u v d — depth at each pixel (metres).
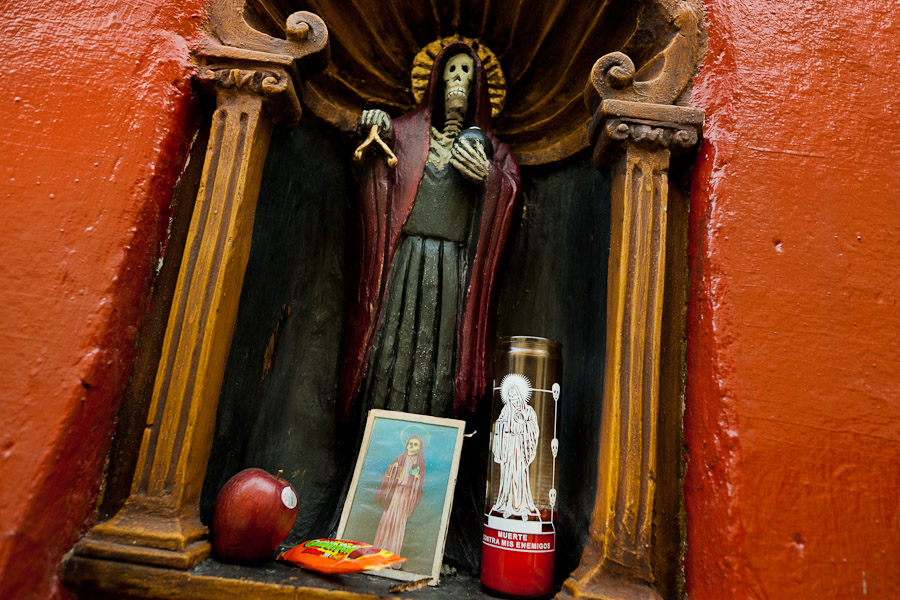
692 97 1.13
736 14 1.16
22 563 0.78
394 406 1.15
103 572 0.84
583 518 1.11
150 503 0.90
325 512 1.18
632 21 1.24
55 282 0.90
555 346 1.08
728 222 1.03
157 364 1.00
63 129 0.98
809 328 0.98
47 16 1.05
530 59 1.45
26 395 0.85
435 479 1.07
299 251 1.35
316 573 0.94
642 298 1.02
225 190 1.03
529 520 0.97
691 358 1.02
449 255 1.23
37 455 0.82
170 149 1.02
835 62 1.14
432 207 1.25
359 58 1.41
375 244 1.21
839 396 0.95
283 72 1.08
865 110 1.11
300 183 1.36
